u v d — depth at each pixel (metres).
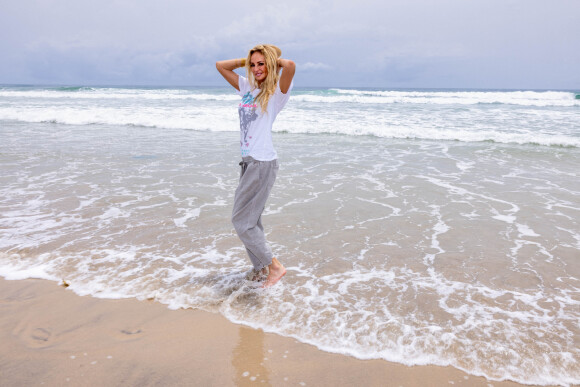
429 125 12.67
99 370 2.14
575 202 5.18
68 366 2.17
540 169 7.15
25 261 3.42
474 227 4.30
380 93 32.25
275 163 2.89
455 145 9.77
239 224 2.96
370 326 2.56
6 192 5.38
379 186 5.92
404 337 2.45
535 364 2.22
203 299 2.89
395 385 2.07
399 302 2.84
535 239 3.98
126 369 2.16
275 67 2.71
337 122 13.20
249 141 2.83
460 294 2.95
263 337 2.48
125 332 2.51
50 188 5.61
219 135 11.19
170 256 3.57
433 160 7.88
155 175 6.46
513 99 23.59
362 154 8.49
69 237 3.93
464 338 2.43
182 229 4.19
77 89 35.12
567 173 6.84
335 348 2.37
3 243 3.76
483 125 12.73
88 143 9.49
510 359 2.25
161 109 17.20
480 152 8.80
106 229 4.16
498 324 2.58
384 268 3.37
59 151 8.39
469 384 2.08
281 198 5.32
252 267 3.37
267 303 2.85
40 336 2.44
